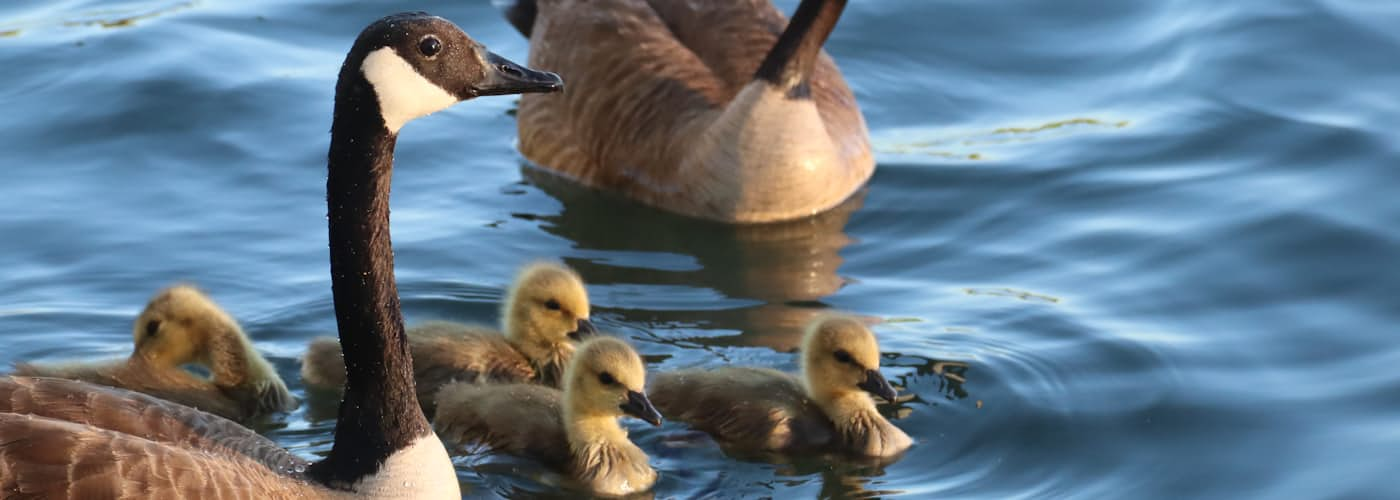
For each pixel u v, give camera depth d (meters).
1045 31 20.73
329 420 13.28
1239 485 12.55
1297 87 19.16
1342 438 13.09
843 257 16.42
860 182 17.80
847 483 12.60
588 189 18.02
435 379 13.73
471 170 18.14
